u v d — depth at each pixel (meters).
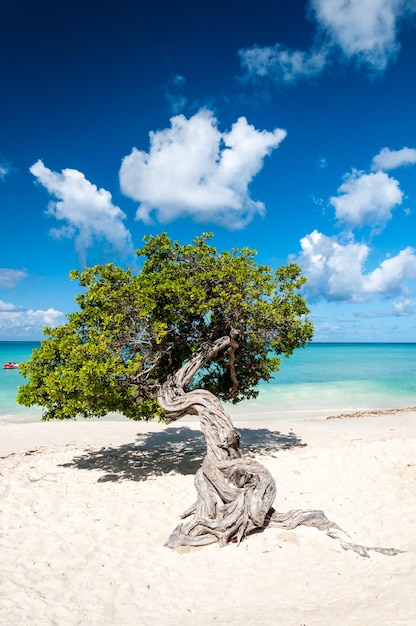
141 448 18.28
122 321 13.34
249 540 9.52
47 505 11.54
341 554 8.88
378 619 6.25
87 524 10.45
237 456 11.80
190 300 13.91
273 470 14.47
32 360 13.73
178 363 15.70
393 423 23.56
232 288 13.92
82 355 12.20
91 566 8.55
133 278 14.70
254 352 16.19
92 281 14.17
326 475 14.01
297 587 7.70
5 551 9.05
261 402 33.66
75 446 18.61
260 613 6.88
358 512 11.12
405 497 12.06
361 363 77.25
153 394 13.77
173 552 9.12
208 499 10.48
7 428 22.14
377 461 15.33
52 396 12.67
